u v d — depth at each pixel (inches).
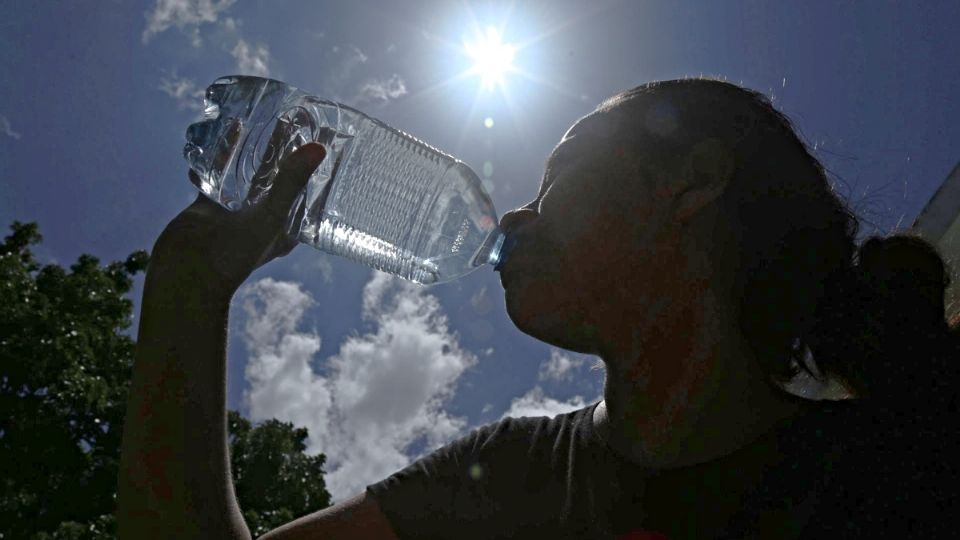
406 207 73.6
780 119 53.4
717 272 49.2
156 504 45.6
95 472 506.0
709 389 48.0
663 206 49.4
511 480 51.3
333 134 65.6
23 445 483.2
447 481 52.3
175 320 48.0
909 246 49.2
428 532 51.2
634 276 49.3
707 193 48.9
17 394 491.5
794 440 43.1
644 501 46.2
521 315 50.8
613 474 48.1
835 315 48.1
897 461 39.4
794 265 49.0
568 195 50.6
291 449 636.7
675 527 44.9
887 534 38.1
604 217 49.7
